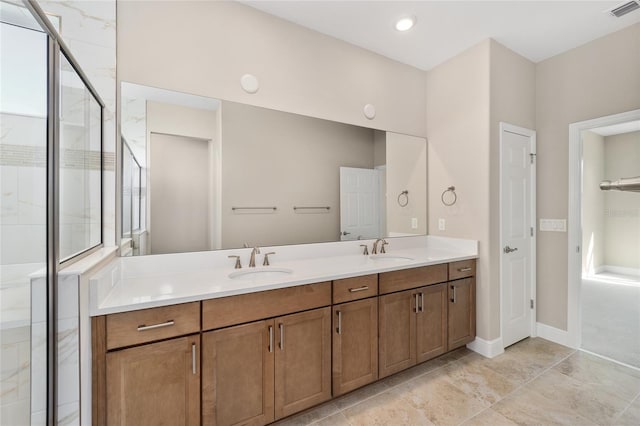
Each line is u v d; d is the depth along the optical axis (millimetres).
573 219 2598
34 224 1030
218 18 1960
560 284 2684
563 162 2668
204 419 1392
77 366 1108
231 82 2008
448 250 2756
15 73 1019
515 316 2678
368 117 2621
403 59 2781
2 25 998
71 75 1249
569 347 2602
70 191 1244
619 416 1724
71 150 1254
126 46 1695
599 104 2439
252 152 2096
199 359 1386
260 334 1537
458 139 2695
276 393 1580
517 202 2699
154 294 1370
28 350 1030
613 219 2705
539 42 2518
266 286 1537
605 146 2600
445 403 1852
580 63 2559
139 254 1753
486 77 2457
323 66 2389
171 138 1833
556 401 1862
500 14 2150
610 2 2023
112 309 1206
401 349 2072
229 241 2016
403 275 2090
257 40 2098
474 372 2209
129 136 1714
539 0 2002
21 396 1023
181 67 1847
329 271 1855
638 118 2236
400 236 2801
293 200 2264
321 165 2389
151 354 1284
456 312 2395
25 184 1027
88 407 1163
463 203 2652
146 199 1768
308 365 1683
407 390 1990
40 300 1042
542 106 2812
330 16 2176
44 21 1006
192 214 1897
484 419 1709
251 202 2096
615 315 2848
